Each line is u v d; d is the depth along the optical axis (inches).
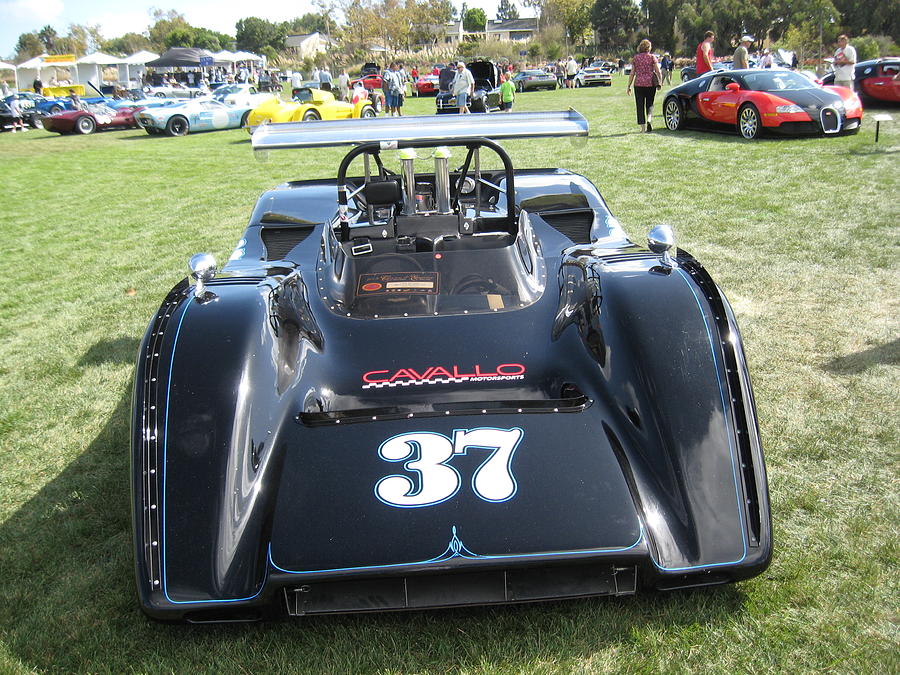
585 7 3147.1
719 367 87.4
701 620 83.5
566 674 77.6
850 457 115.9
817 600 85.7
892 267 198.8
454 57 2731.3
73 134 889.5
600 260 112.0
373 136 133.4
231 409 84.4
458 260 114.1
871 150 361.4
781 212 259.3
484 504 78.3
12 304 222.8
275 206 166.1
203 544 76.6
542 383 96.5
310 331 104.3
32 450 134.9
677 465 80.8
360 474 81.8
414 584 76.9
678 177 327.9
